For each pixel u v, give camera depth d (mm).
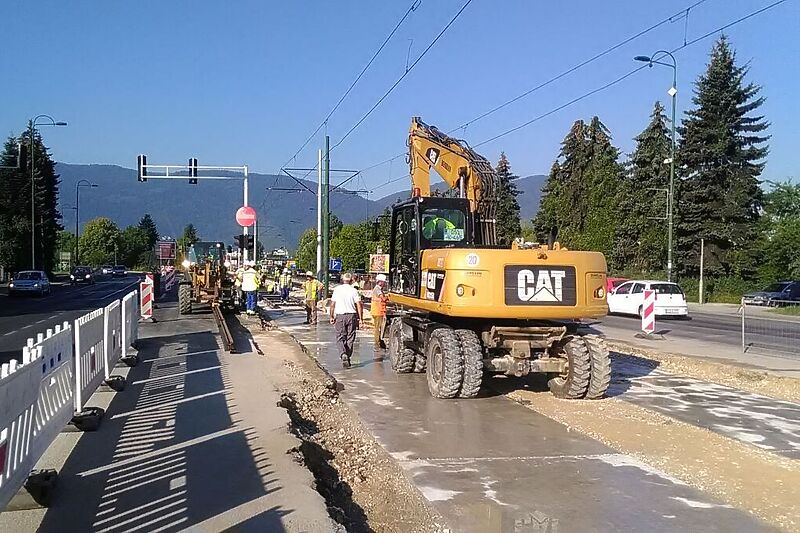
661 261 50906
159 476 6598
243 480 6492
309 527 5383
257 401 10031
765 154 49250
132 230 160375
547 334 11398
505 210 68562
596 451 8195
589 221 57438
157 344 16938
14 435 5160
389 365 15070
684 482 7039
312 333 21734
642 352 16969
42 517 5570
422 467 7578
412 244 13273
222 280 28547
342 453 8289
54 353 6867
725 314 33656
